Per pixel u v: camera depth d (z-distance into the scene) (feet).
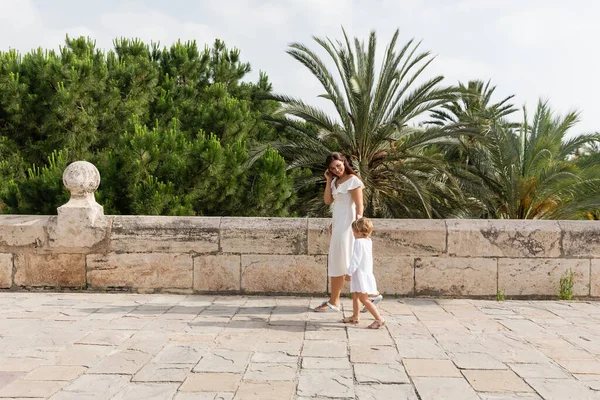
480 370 11.89
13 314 17.19
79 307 18.37
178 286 21.22
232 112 38.70
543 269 20.65
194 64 47.96
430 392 10.52
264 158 33.35
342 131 50.49
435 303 19.75
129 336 14.60
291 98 47.93
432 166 49.62
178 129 33.94
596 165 46.32
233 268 21.13
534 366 12.19
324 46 48.01
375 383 11.02
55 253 21.36
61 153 31.89
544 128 52.44
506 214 55.16
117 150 30.83
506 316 17.57
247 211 32.65
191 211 29.04
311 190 51.03
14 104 35.94
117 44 45.85
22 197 30.91
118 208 28.73
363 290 15.72
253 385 10.86
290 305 19.26
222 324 16.12
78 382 10.96
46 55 39.45
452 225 20.93
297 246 21.04
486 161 53.21
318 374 11.57
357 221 16.33
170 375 11.44
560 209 49.11
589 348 13.70
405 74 49.65
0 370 11.69
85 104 36.17
